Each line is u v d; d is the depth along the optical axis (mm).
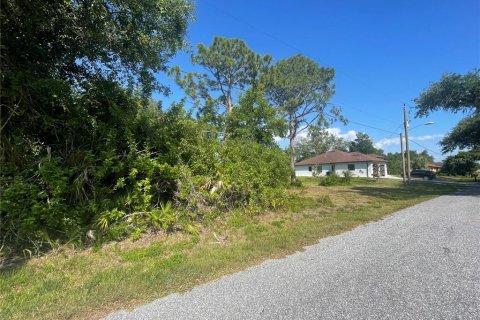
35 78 6527
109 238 6379
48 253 5664
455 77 19594
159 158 8000
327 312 3471
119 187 7062
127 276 4711
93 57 7438
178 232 7207
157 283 4426
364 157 47281
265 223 8766
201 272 4891
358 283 4277
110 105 7578
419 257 5391
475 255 5391
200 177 8594
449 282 4207
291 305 3680
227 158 9961
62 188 5902
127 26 6773
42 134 6941
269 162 11633
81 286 4367
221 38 20797
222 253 5867
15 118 6445
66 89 6723
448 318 3270
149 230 7113
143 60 7609
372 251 5883
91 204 6387
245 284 4395
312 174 44781
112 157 6793
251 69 21469
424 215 10102
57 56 7402
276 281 4473
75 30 6680
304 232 7676
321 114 24812
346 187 23969
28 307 3738
